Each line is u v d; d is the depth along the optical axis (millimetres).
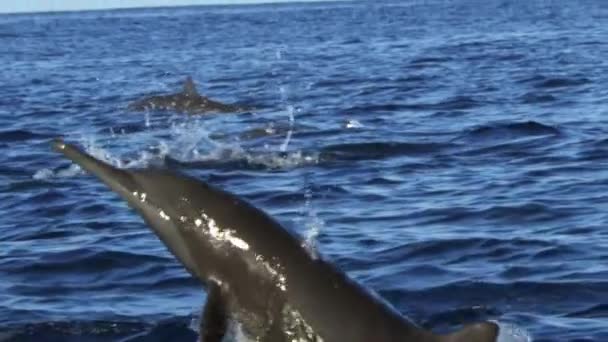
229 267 7453
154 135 26469
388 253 13039
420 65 47344
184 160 21250
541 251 12852
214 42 75750
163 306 11109
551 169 18859
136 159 21828
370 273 12156
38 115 32344
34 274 12648
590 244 13125
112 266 12820
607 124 24375
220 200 7680
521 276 11734
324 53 59156
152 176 7914
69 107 34656
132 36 91625
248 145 22688
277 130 24812
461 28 82062
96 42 82938
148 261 12930
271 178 19016
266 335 7277
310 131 24797
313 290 7238
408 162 20250
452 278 11758
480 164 19766
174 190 7777
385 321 7102
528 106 29219
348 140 22984
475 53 53469
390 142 22297
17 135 26688
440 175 18734
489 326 6750
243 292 7379
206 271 7535
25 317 10852
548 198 16172
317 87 39062
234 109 31047
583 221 14516
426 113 28609
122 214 16047
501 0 198125
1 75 51719
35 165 21250
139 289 11836
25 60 63125
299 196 17094
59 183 19000
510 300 10969
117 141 25547
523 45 58031
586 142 21719
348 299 7191
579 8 125375
